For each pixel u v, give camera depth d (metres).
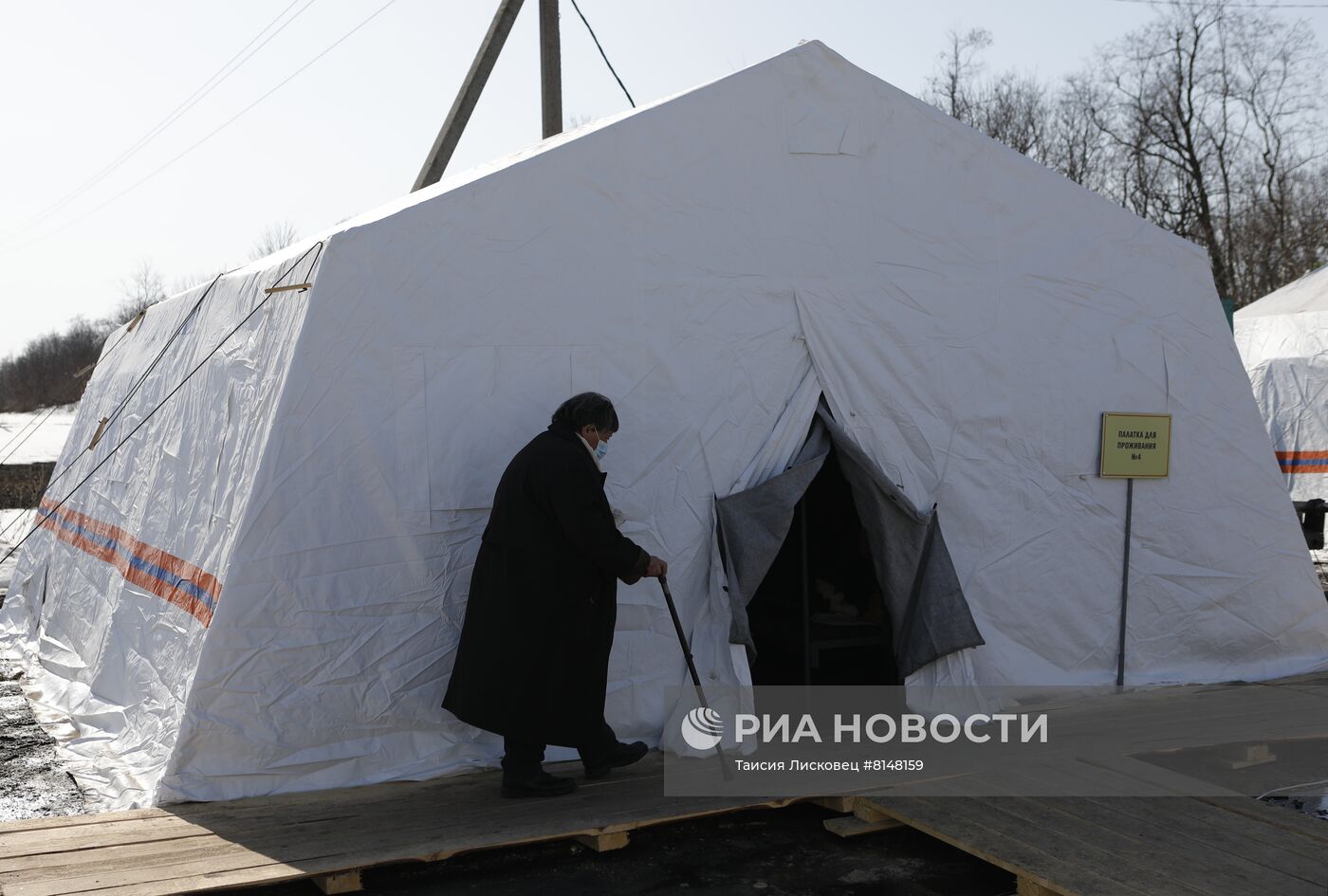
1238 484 6.94
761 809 4.98
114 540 6.96
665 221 5.57
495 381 5.20
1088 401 6.54
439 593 5.05
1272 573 7.00
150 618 5.79
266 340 5.29
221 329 6.18
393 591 4.96
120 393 8.36
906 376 6.07
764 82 5.79
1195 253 6.89
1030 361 6.39
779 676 6.61
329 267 4.86
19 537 12.74
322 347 4.84
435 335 5.07
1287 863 4.08
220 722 4.64
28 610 8.76
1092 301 6.57
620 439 5.46
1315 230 28.52
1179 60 29.64
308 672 4.79
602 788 4.85
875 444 6.00
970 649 6.00
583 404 4.81
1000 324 6.32
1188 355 6.83
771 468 5.77
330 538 4.83
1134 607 6.64
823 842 4.65
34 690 6.96
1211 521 6.86
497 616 4.66
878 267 6.04
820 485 7.00
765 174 5.80
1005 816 4.52
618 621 5.41
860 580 6.77
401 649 4.96
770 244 5.80
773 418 5.80
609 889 4.16
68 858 3.98
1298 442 13.56
